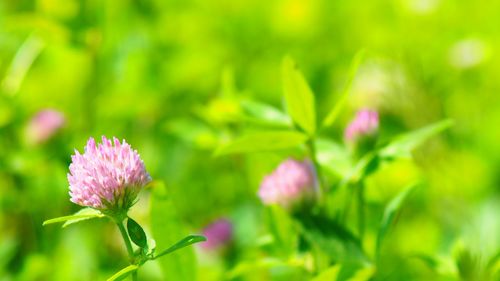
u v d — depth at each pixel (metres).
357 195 0.59
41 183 0.75
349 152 0.59
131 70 0.90
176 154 0.84
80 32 0.81
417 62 0.94
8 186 0.75
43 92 0.86
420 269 0.67
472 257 0.56
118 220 0.48
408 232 0.71
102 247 0.72
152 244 0.48
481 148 0.85
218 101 0.67
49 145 0.76
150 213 0.55
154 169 0.82
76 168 0.48
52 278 0.68
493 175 0.79
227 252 0.69
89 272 0.69
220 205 0.81
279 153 0.60
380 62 0.92
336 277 0.53
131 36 0.92
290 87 0.54
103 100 0.84
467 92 0.94
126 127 0.86
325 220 0.55
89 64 0.85
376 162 0.56
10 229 0.75
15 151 0.77
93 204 0.48
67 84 0.86
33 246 0.74
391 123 0.86
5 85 0.82
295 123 0.55
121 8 0.91
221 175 0.84
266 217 0.57
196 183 0.83
